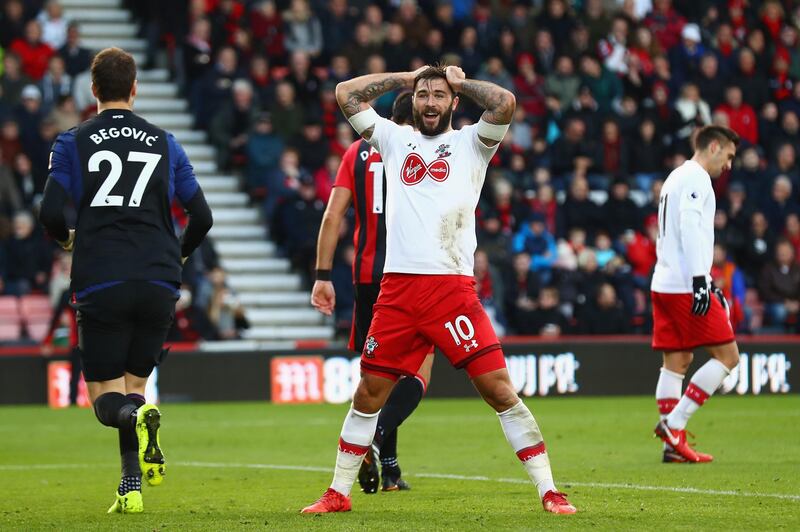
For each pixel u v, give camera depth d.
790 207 76.94
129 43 82.06
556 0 84.62
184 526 22.27
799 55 88.44
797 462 33.88
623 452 37.50
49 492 29.25
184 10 80.75
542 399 62.19
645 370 64.56
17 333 65.12
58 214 24.03
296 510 24.86
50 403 59.38
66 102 70.12
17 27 74.94
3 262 65.62
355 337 29.08
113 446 42.16
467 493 27.81
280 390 61.44
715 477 30.27
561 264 69.81
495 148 23.73
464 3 85.81
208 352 60.62
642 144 79.12
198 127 76.69
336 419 51.56
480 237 68.88
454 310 23.48
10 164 68.38
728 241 74.38
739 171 77.38
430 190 23.59
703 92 82.38
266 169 72.88
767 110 83.00
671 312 34.62
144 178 24.36
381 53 77.25
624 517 23.02
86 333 24.27
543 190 72.31
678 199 34.22
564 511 23.56
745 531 21.27
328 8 79.88
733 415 51.12
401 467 34.06
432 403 60.00
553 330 65.88
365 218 28.61
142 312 24.25
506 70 80.50
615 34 84.94
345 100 24.08
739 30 89.06
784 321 71.31
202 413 54.75
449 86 23.77
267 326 69.69
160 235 24.48
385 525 22.14
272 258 73.00
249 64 76.88
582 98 78.56
